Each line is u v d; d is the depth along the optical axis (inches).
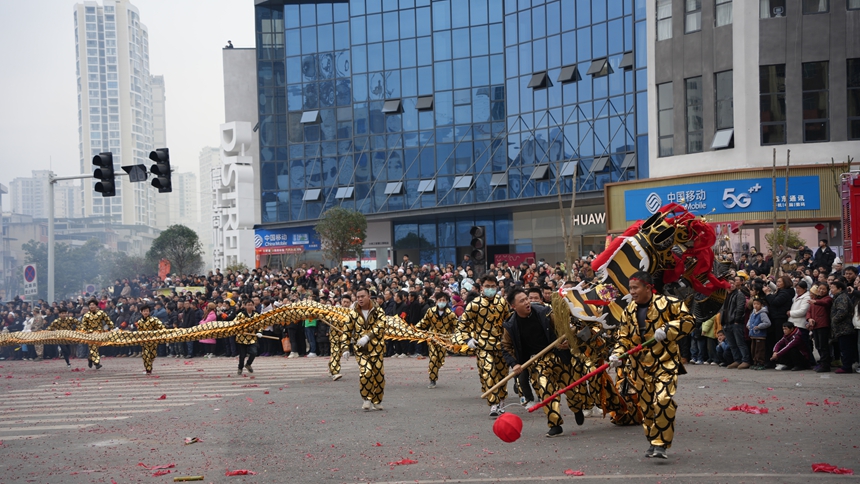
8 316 1314.0
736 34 1136.8
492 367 434.6
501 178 1755.7
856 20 1096.8
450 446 354.3
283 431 411.2
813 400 447.8
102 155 872.9
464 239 1886.1
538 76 1663.4
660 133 1235.9
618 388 387.9
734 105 1139.9
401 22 1932.8
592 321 362.3
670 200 1200.8
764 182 1112.2
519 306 379.6
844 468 281.9
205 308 1046.4
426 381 631.2
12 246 5206.7
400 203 1916.8
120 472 324.8
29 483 311.3
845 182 713.6
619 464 302.8
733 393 483.5
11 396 634.8
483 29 1823.3
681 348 686.5
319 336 947.3
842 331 556.7
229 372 776.3
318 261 2076.8
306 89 2063.2
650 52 1242.6
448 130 1854.1
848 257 710.5
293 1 2065.7
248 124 2074.3
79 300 1385.3
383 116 1951.3
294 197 2079.2
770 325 599.8
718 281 431.2
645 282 321.7
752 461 299.9
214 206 2219.5
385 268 1203.9
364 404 475.8
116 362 1010.1
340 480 296.5
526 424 405.7
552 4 1643.7
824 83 1106.1
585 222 1615.4
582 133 1589.6
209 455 353.4
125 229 7396.7
